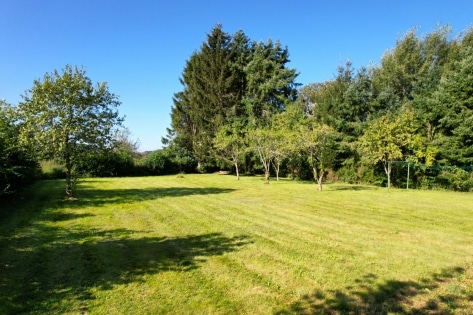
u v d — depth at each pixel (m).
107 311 3.89
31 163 13.95
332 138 24.61
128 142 43.19
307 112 36.72
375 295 4.30
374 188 19.12
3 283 4.70
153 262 5.61
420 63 27.50
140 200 13.20
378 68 29.77
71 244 6.72
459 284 4.64
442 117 20.20
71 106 12.27
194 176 29.53
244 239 7.11
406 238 7.19
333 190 17.56
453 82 19.47
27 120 11.82
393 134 19.66
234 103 34.81
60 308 3.96
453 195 15.60
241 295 4.32
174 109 38.19
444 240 7.03
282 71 33.97
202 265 5.45
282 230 7.96
